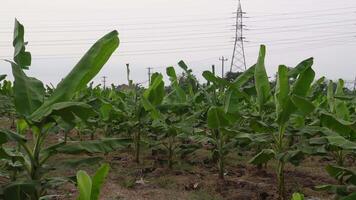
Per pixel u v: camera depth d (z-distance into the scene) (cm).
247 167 812
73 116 349
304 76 514
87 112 344
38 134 367
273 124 566
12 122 1292
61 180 370
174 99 827
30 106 367
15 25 438
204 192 612
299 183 687
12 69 377
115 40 357
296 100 459
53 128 407
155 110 634
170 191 616
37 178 362
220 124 589
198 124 837
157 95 691
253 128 574
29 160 395
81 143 377
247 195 593
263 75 586
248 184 656
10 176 444
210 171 764
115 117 871
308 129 538
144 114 785
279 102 518
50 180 370
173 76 815
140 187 640
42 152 369
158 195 592
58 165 369
